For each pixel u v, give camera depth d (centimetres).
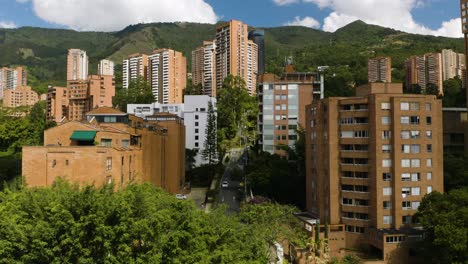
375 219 6981
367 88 7612
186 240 3183
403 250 6550
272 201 8788
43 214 3128
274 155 10381
